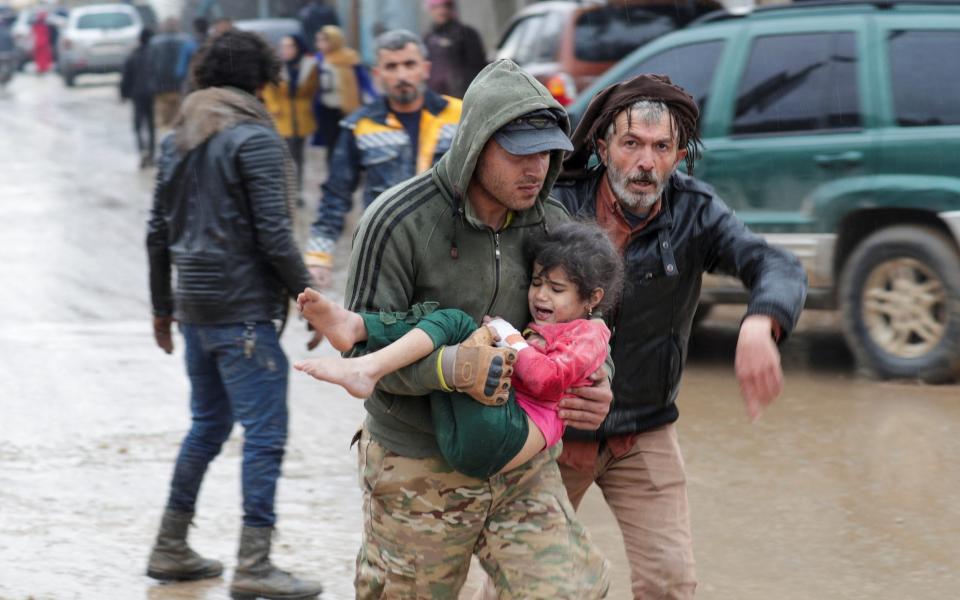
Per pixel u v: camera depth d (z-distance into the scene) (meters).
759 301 4.23
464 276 3.95
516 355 3.83
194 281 5.75
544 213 4.14
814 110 9.57
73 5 54.38
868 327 9.49
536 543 4.04
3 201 19.91
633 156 4.41
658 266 4.53
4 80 43.31
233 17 34.53
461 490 4.00
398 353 3.73
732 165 9.81
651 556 4.61
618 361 4.56
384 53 7.33
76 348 11.02
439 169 3.94
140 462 7.93
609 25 14.12
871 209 9.34
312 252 7.52
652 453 4.68
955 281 9.09
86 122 32.41
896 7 9.52
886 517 6.76
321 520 6.88
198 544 6.54
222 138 5.68
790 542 6.46
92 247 16.06
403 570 4.12
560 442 4.19
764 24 9.88
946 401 8.84
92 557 6.38
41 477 7.63
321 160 23.95
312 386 9.77
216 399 6.02
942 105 9.19
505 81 3.80
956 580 5.96
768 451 7.92
